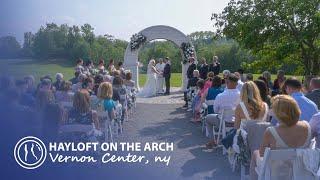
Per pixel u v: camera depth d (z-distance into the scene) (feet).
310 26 47.42
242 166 20.48
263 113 21.68
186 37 77.41
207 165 24.62
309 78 27.78
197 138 32.55
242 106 21.95
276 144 16.07
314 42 49.83
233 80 27.07
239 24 50.16
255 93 21.93
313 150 15.61
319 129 19.62
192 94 48.01
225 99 26.94
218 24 53.11
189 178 22.15
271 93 36.42
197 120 40.16
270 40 49.78
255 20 48.52
